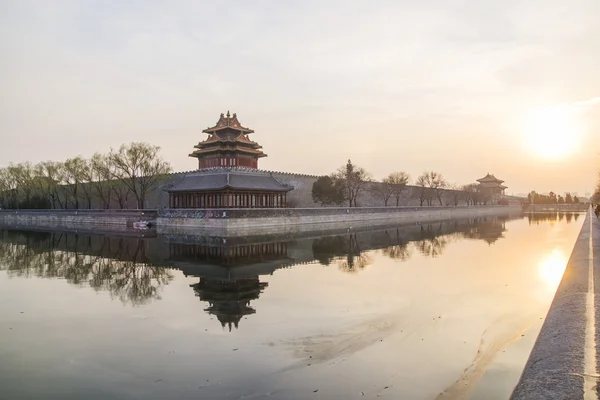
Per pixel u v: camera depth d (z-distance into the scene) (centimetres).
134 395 1414
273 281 3306
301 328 2111
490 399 1327
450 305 2523
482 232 7906
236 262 4288
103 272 3781
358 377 1523
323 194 11488
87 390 1455
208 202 8981
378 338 1947
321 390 1426
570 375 803
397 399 1352
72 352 1811
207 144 10681
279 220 8112
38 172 12556
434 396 1366
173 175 10450
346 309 2462
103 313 2433
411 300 2658
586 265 2134
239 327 2141
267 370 1598
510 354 1711
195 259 4509
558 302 1464
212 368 1625
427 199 16075
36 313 2439
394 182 14538
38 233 8006
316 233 7619
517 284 3109
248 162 10988
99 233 7850
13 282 3356
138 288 3100
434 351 1769
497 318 2239
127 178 10256
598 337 1016
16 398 1398
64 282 3350
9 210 12344
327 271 3738
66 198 12088
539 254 4756
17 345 1905
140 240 6500
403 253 4903
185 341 1938
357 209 10431
